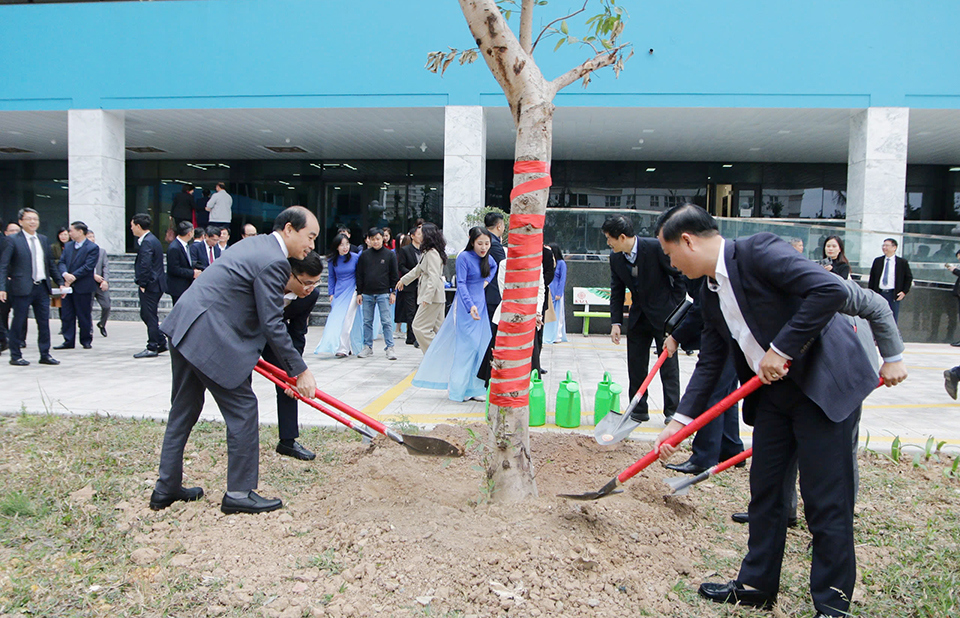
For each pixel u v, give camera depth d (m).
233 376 3.38
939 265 13.00
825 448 2.50
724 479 4.19
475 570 2.79
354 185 20.83
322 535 3.19
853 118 13.62
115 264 14.68
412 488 3.83
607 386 5.20
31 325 13.25
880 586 2.82
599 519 3.33
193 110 14.45
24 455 4.42
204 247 9.22
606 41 3.56
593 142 17.22
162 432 5.01
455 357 6.25
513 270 3.38
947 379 4.36
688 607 2.64
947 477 4.25
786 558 3.14
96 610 2.52
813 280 2.32
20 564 2.88
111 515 3.42
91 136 14.58
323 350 9.50
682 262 2.65
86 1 14.47
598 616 2.51
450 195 13.82
